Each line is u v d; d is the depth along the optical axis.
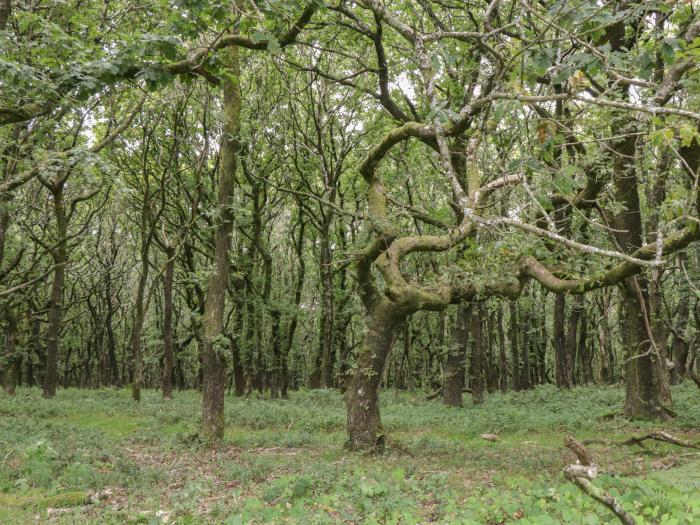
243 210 14.54
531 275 11.16
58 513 7.56
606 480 7.39
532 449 12.14
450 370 21.55
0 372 30.09
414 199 25.45
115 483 9.33
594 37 5.66
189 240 28.91
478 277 10.05
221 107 24.36
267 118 23.27
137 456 11.95
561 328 27.08
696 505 5.96
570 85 5.14
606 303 23.20
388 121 23.02
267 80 23.34
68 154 11.69
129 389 34.72
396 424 16.58
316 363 30.19
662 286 23.50
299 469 9.93
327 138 26.89
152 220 25.19
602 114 9.80
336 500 7.62
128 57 8.91
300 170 26.33
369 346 11.90
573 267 9.80
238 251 28.30
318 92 23.59
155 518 7.08
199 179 23.94
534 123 5.91
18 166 13.65
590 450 11.54
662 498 6.36
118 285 39.34
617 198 14.74
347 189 27.95
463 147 17.38
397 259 11.79
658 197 15.66
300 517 6.74
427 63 7.90
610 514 6.01
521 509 6.52
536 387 26.38
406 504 7.24
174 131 22.81
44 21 9.52
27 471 9.62
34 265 25.33
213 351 13.77
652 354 15.26
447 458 11.23
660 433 10.82
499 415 17.03
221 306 14.17
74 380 50.84
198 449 12.77
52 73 9.05
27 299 25.95
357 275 12.17
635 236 14.58
